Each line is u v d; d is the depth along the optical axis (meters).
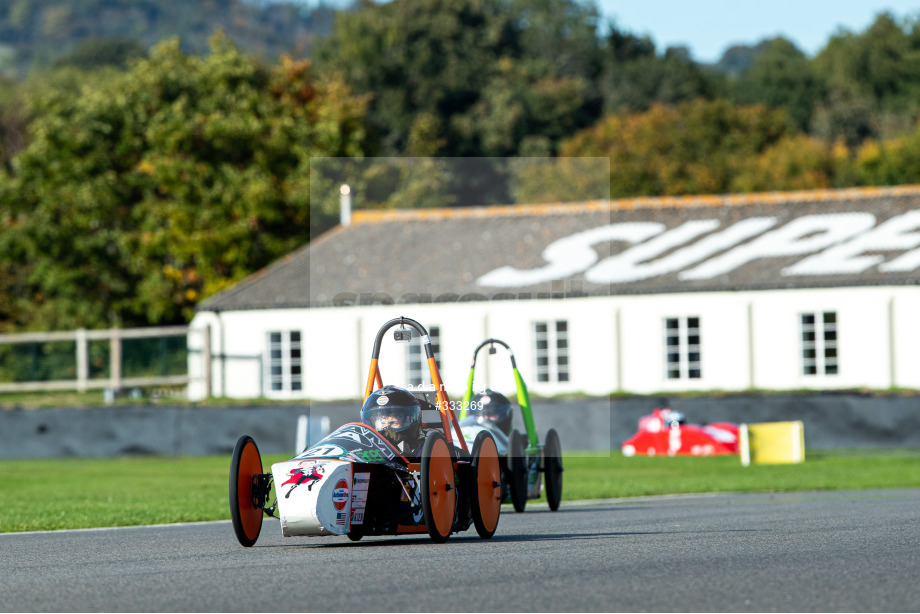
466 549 35.16
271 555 34.50
